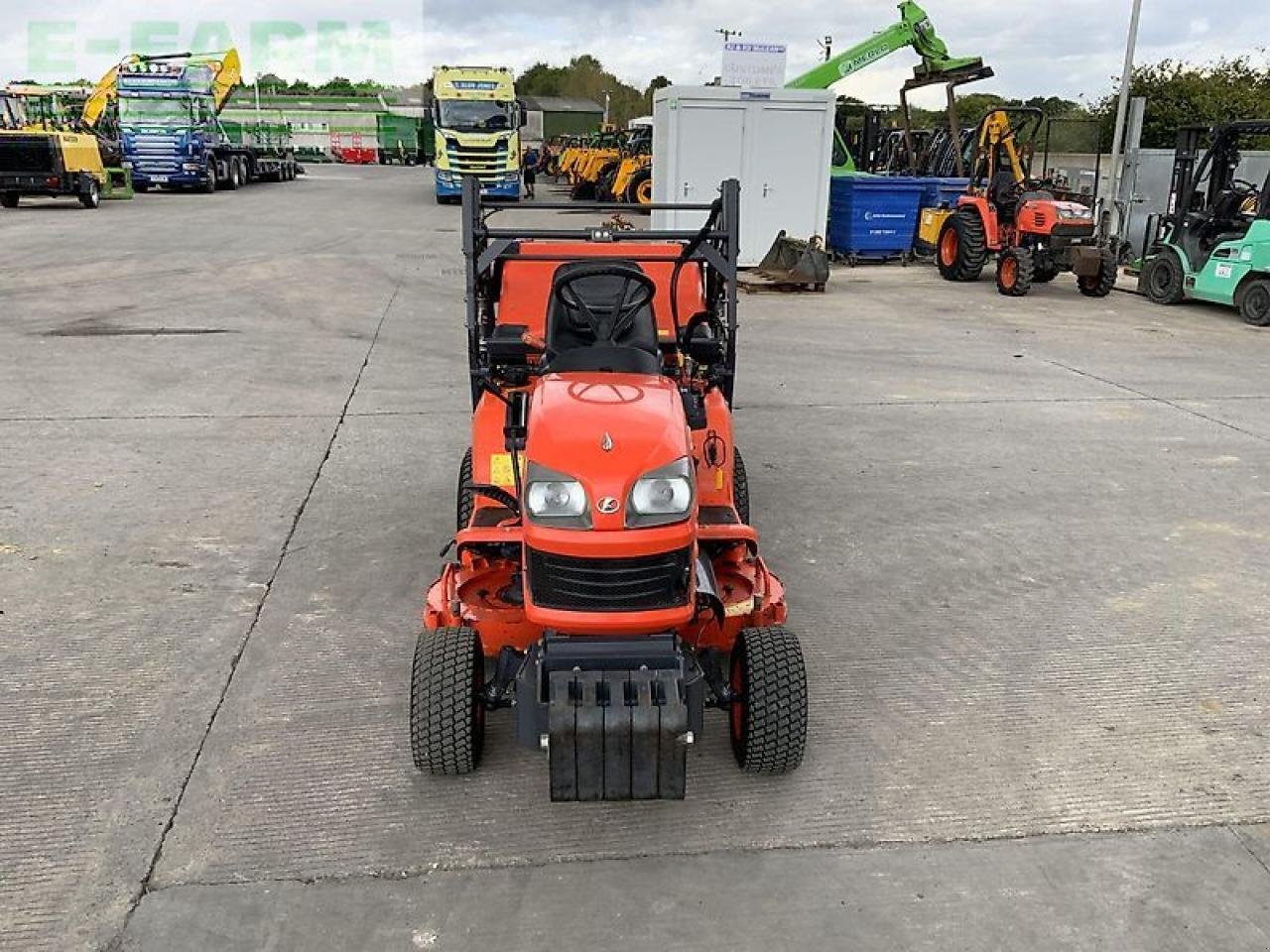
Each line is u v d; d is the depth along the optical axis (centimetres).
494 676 371
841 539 555
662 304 498
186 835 320
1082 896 299
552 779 305
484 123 2642
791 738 335
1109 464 688
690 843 321
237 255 1603
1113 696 406
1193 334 1147
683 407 355
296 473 641
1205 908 295
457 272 1476
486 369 450
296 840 319
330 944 278
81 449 677
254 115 4844
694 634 365
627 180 2512
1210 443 736
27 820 325
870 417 790
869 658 432
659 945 280
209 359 932
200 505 587
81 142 2445
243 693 399
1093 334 1139
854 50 1812
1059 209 1382
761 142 1528
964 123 3281
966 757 366
